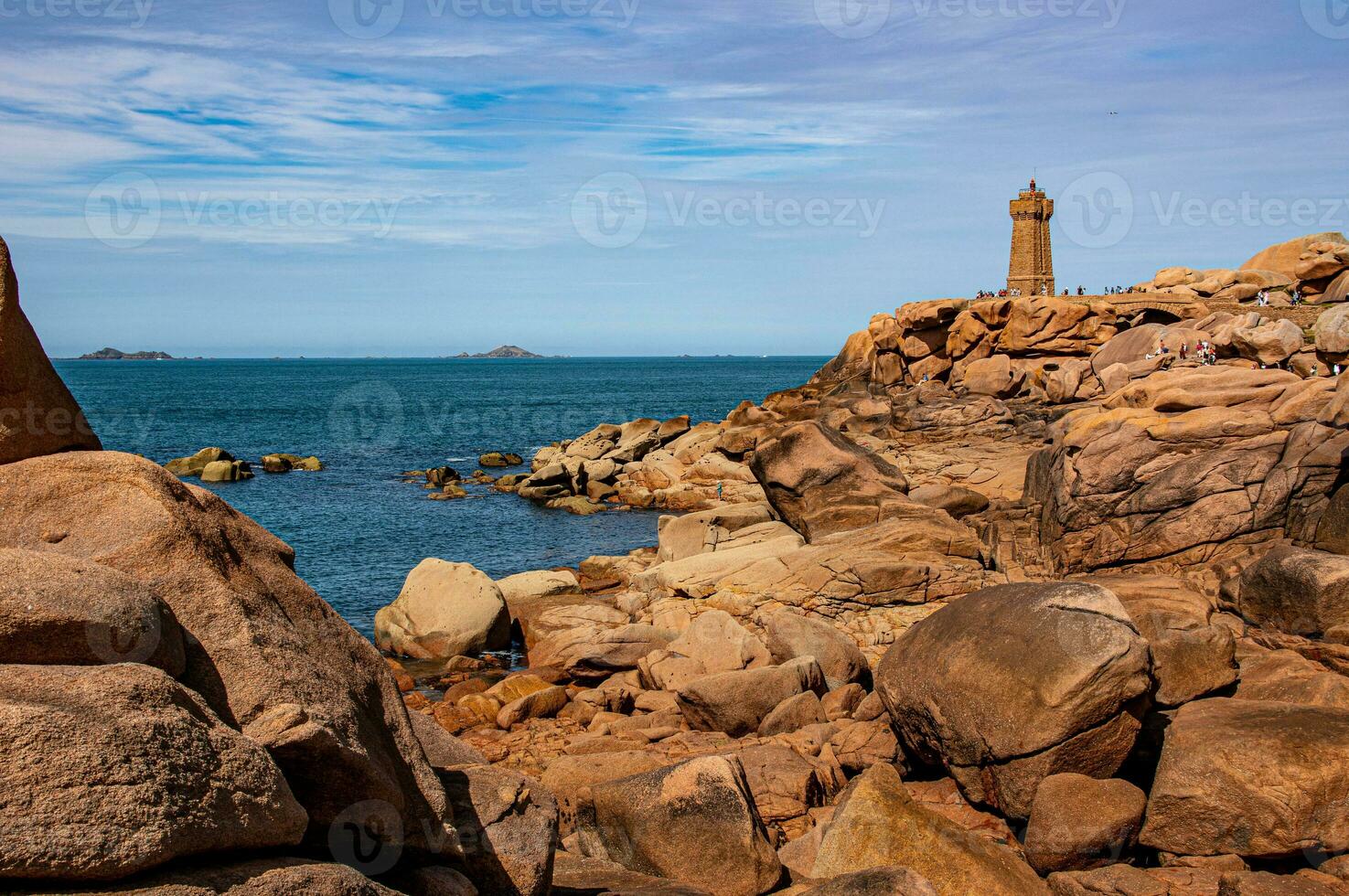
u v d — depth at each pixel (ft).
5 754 14.76
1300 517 72.18
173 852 16.07
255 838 17.78
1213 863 36.55
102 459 22.53
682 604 84.94
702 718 58.65
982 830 42.29
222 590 21.35
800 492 99.86
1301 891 32.27
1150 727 45.34
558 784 46.50
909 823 35.96
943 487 110.32
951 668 44.19
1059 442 87.76
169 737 16.79
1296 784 36.06
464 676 79.66
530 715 65.51
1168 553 77.41
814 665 63.00
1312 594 54.19
